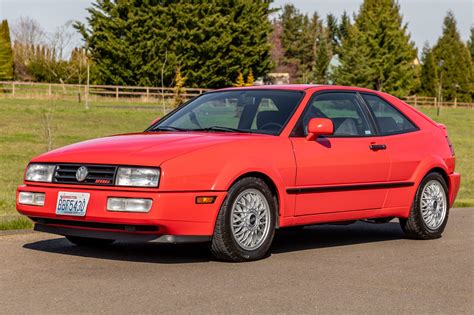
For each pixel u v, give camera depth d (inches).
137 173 233.3
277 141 263.1
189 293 200.2
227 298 195.8
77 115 1464.1
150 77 2127.2
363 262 255.3
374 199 294.4
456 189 331.9
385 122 309.1
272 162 257.0
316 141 274.8
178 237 236.1
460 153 1299.2
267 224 256.2
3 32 2605.8
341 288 211.9
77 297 193.5
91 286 206.2
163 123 291.1
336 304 192.9
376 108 309.9
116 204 232.4
